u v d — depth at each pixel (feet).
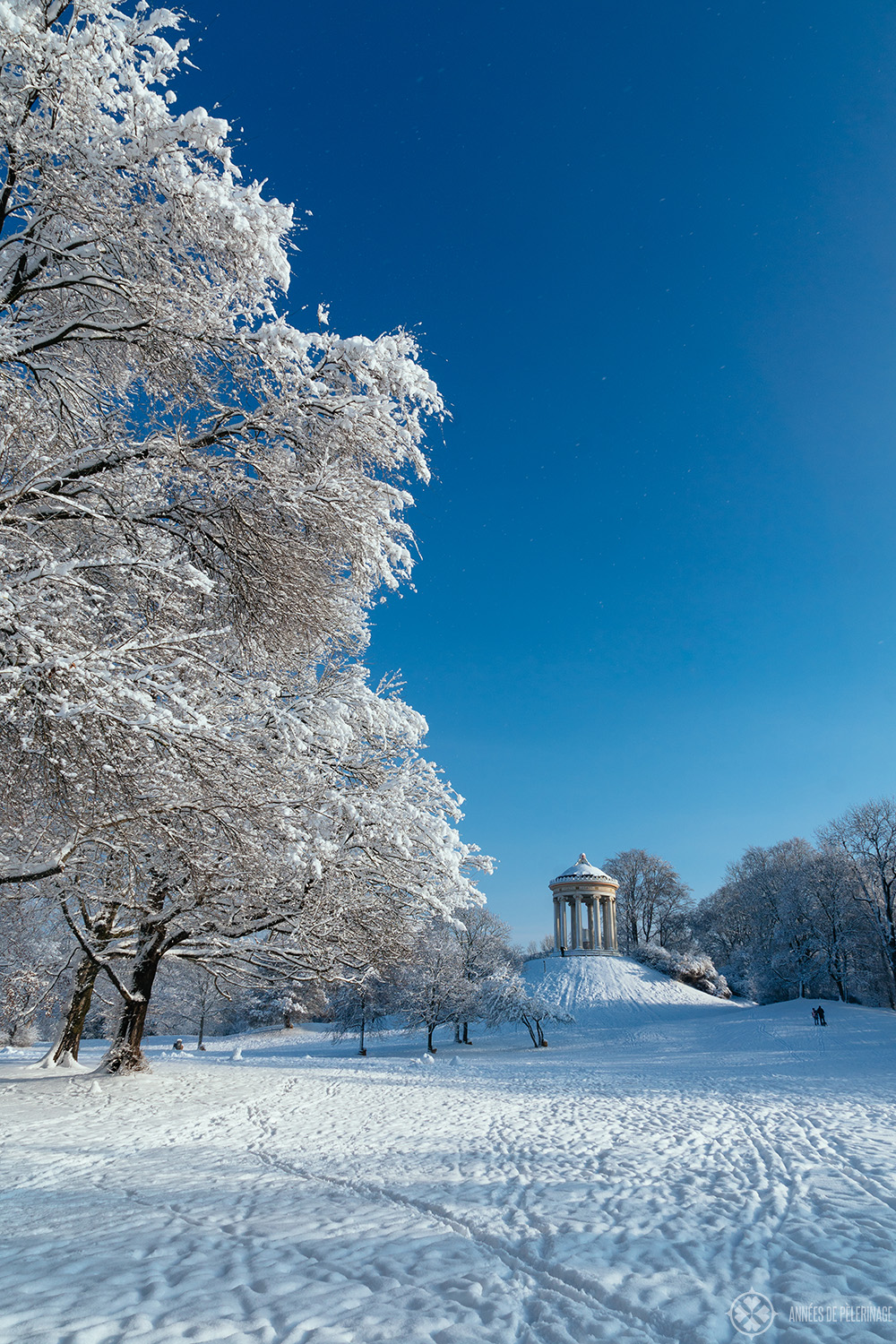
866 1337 13.28
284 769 29.91
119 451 26.53
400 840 30.35
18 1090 50.72
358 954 51.75
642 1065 92.43
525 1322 14.12
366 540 29.48
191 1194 24.97
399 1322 13.98
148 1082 56.85
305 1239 19.44
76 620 25.09
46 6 23.70
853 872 160.45
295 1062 106.83
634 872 267.18
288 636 31.83
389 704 36.76
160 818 29.50
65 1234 20.11
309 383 26.99
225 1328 13.65
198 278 26.30
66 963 63.82
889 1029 109.19
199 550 29.73
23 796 26.37
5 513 23.16
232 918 52.39
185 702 23.75
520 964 217.97
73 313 28.76
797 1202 23.29
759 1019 137.69
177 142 23.27
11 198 24.93
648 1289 15.60
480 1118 45.73
